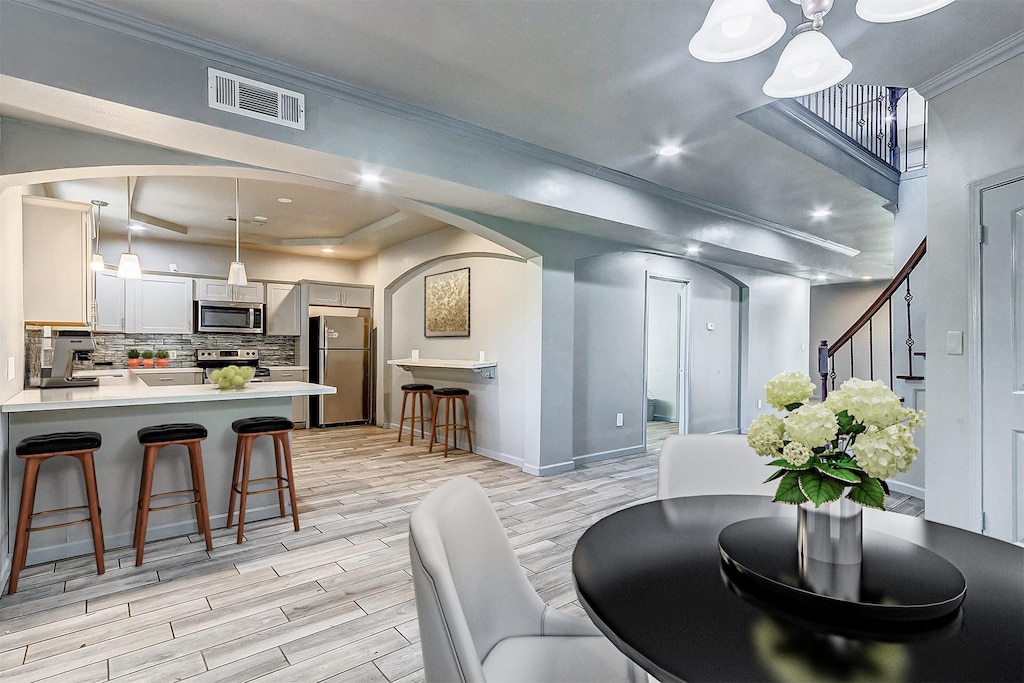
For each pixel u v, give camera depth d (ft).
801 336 25.89
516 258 16.79
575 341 17.13
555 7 6.81
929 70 8.23
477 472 15.87
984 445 7.86
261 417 11.09
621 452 18.53
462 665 2.89
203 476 9.89
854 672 2.52
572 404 16.34
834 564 3.43
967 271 8.09
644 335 19.36
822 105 14.49
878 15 4.50
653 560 3.89
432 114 9.95
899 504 12.76
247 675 6.18
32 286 10.66
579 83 8.79
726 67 8.22
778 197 15.10
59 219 10.91
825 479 3.39
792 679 2.47
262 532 10.82
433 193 11.28
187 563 9.27
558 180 12.39
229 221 18.89
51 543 9.36
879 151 15.43
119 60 7.11
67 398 9.32
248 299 22.82
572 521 11.55
